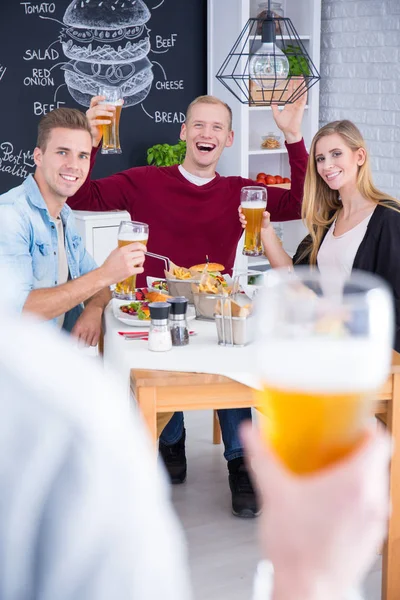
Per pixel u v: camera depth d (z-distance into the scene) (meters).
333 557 0.33
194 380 1.99
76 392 0.29
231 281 2.79
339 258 2.81
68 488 0.28
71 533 0.28
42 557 0.28
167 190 3.01
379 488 0.34
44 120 2.57
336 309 0.36
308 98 5.36
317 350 0.35
